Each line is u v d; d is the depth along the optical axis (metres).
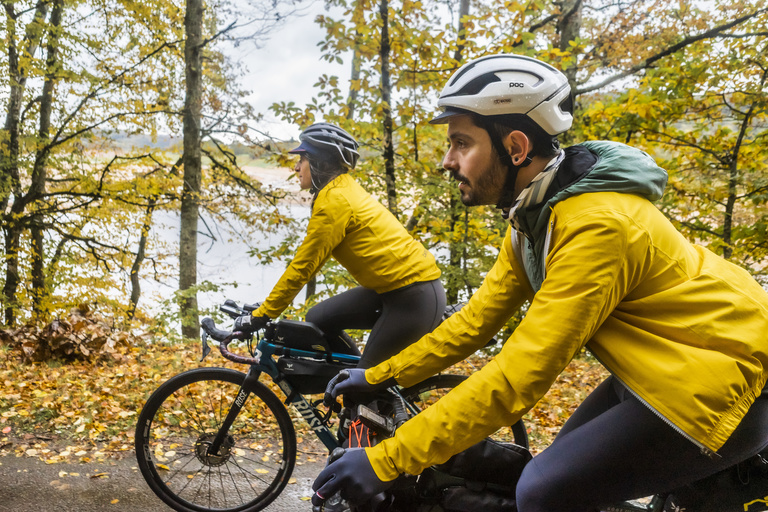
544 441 3.96
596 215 1.13
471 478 1.56
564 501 1.25
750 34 6.71
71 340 5.75
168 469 2.73
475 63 1.25
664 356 1.15
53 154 11.73
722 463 1.20
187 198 11.21
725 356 1.13
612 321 1.21
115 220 13.07
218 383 2.83
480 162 1.26
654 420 1.19
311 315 2.79
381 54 6.10
